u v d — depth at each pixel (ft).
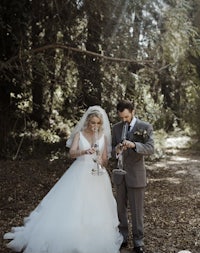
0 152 32.89
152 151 13.47
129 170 13.87
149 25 26.76
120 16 26.71
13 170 28.76
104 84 30.07
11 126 34.09
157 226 17.74
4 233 15.89
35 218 14.46
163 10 26.40
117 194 14.42
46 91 34.24
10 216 18.48
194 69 33.65
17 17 26.58
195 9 29.84
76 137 14.40
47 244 13.15
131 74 28.86
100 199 13.88
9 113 33.55
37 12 27.63
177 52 28.27
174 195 24.32
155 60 27.91
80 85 30.35
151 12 26.48
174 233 16.71
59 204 13.75
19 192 23.24
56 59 29.04
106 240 13.42
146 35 26.91
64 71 29.48
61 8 27.20
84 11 27.35
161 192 25.17
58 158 34.04
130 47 27.55
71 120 35.99
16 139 35.55
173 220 18.72
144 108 35.32
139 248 14.05
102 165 14.35
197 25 29.86
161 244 15.34
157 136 44.45
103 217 13.66
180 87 42.24
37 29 28.50
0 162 31.22
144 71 29.58
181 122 52.47
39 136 38.22
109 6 26.30
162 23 26.68
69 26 28.43
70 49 27.48
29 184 25.27
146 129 13.70
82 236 13.10
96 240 13.24
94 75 29.76
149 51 27.61
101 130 14.43
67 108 34.78
